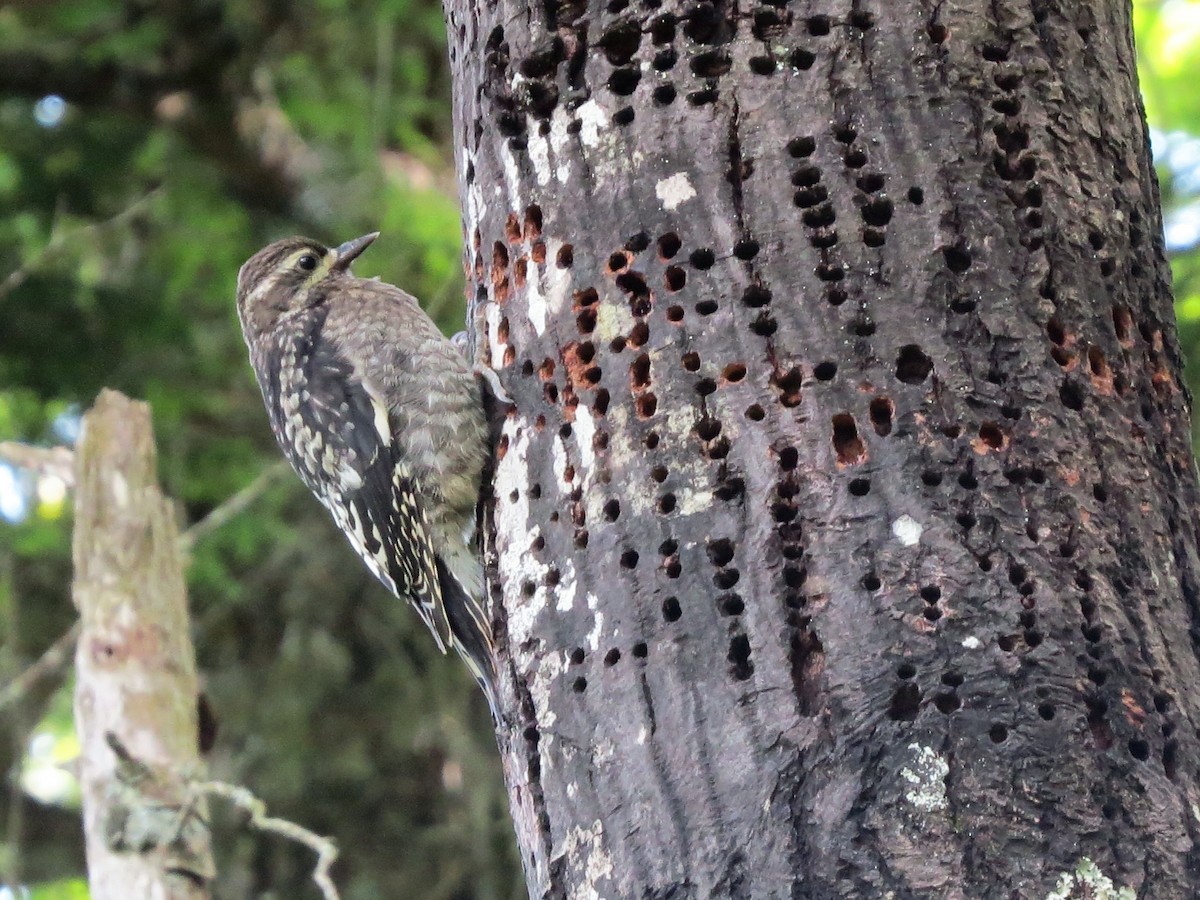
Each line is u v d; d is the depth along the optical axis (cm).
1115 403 752
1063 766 681
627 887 715
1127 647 709
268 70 2125
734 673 716
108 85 2150
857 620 703
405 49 2102
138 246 2103
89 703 1152
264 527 1944
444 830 1933
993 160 766
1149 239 808
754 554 726
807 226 760
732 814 695
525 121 844
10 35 2123
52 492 2022
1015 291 748
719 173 776
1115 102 810
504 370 849
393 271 1972
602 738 743
